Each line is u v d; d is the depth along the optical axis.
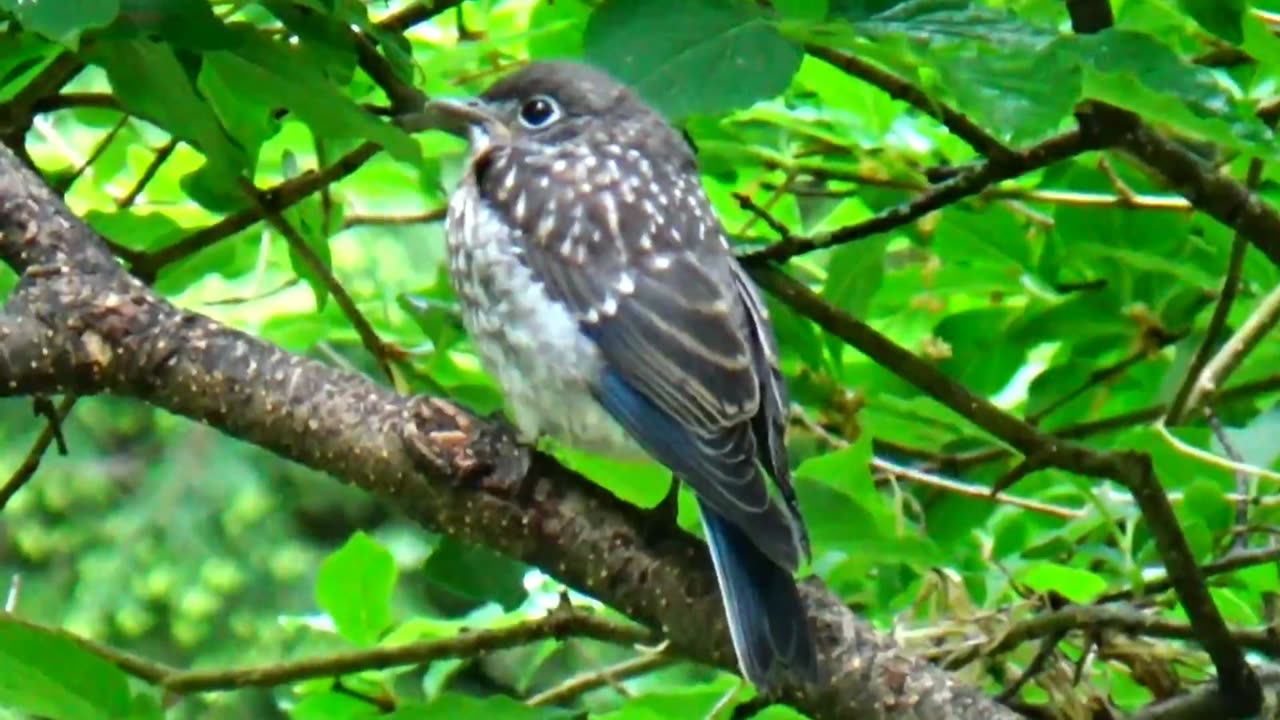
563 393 2.93
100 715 2.88
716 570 2.88
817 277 3.09
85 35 2.90
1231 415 3.06
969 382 3.05
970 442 3.07
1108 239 3.03
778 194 3.03
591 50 2.88
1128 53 2.88
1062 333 3.04
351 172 2.99
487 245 2.94
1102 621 2.95
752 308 2.94
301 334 3.04
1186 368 3.02
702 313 2.93
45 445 2.97
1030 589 2.99
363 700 2.99
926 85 2.96
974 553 3.02
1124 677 3.00
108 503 4.28
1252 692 2.95
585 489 2.88
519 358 2.94
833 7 2.88
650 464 2.95
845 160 3.04
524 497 2.88
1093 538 3.02
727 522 2.89
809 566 2.92
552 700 2.99
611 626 2.96
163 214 3.00
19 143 2.96
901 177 3.02
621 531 2.88
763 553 2.88
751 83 2.88
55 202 2.89
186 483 4.31
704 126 3.03
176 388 2.88
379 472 2.88
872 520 2.93
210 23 2.90
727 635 2.88
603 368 2.93
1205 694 2.95
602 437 2.93
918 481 3.03
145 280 2.99
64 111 3.06
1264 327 3.01
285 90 2.91
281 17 2.94
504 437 2.88
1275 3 3.00
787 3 2.90
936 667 2.90
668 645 2.96
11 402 4.27
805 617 2.87
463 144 3.04
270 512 4.30
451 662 3.00
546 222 2.94
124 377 2.88
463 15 3.05
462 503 2.88
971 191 2.98
